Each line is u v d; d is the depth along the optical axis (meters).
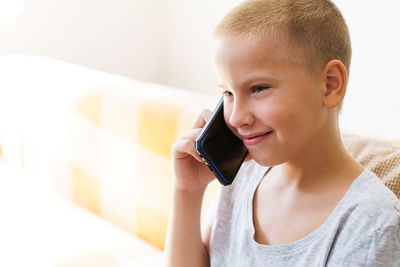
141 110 1.34
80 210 1.48
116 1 3.04
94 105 1.48
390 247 0.59
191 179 0.85
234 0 2.96
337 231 0.62
